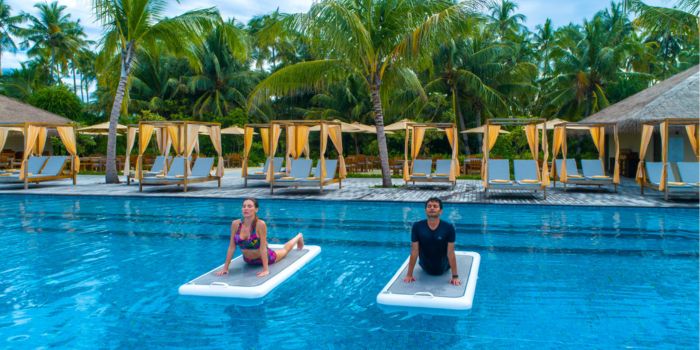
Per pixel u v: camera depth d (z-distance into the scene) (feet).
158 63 126.52
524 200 39.83
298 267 19.86
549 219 32.40
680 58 126.00
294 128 52.01
